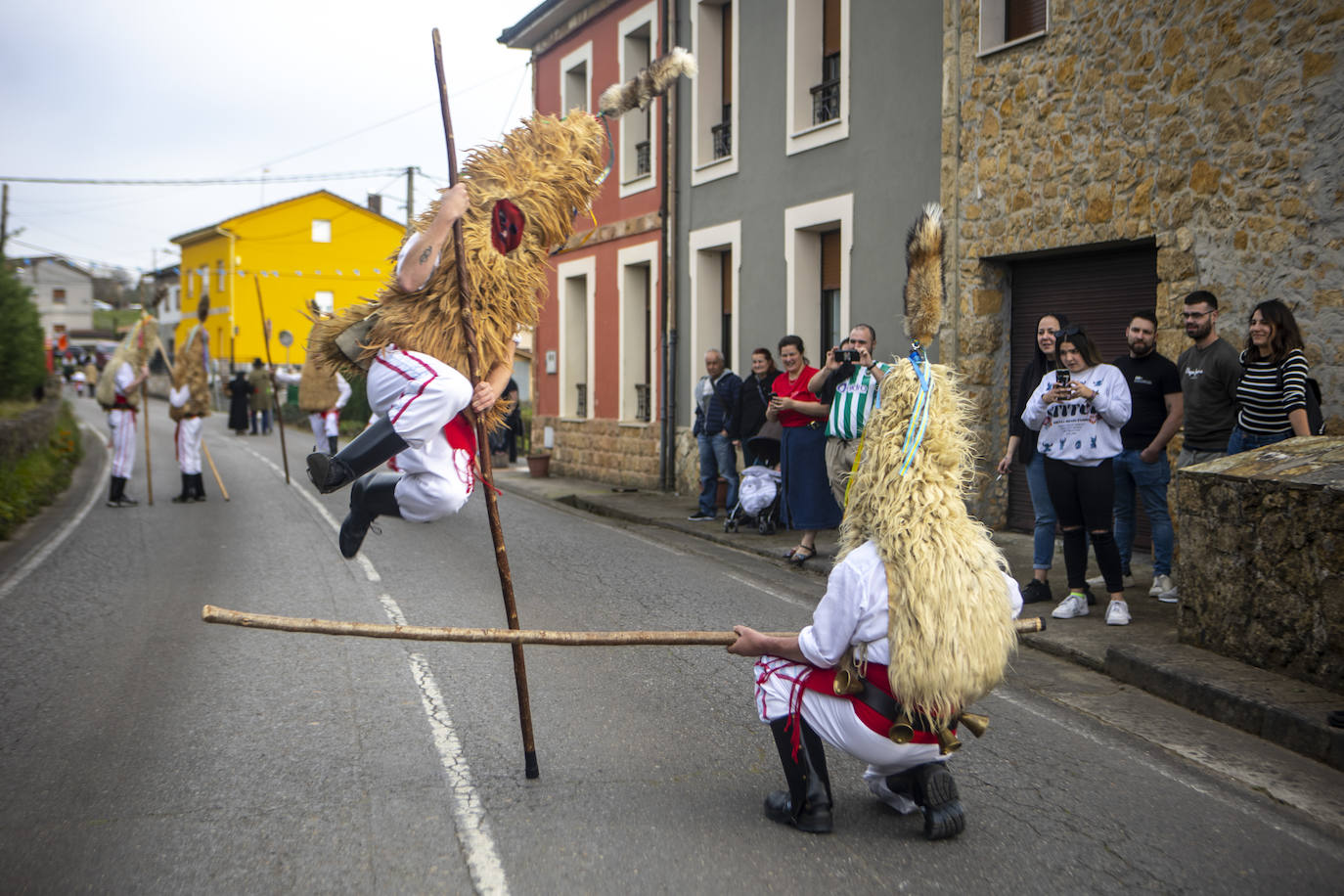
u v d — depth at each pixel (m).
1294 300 7.17
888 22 10.62
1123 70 8.29
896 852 3.43
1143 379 7.05
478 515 12.23
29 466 13.39
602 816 3.70
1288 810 3.86
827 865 3.33
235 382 26.42
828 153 11.57
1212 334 6.59
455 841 3.48
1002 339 9.90
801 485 8.70
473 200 3.80
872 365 7.82
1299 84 7.09
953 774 4.16
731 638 3.50
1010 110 9.30
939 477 3.32
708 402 11.65
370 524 3.98
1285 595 5.07
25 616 6.74
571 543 10.05
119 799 3.83
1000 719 4.86
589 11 16.59
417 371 3.65
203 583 7.80
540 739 4.50
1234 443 6.36
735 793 3.91
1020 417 7.09
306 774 4.09
